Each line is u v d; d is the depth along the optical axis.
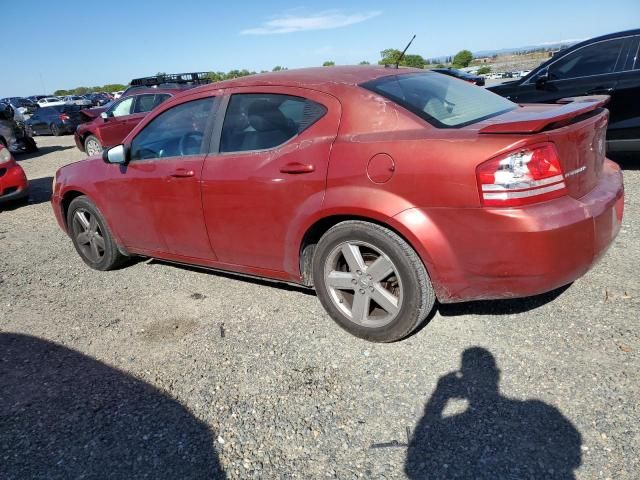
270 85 3.31
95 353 3.25
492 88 7.28
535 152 2.39
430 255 2.62
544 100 6.76
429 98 3.06
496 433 2.26
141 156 3.99
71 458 2.34
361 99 2.93
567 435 2.21
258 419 2.49
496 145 2.41
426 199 2.58
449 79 3.61
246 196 3.26
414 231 2.62
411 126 2.76
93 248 4.63
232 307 3.71
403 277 2.78
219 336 3.31
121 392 2.80
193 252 3.81
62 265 4.97
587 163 2.70
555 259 2.43
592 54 6.43
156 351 3.21
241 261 3.53
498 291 2.60
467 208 2.49
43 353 3.30
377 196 2.71
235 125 3.42
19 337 3.54
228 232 3.46
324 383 2.72
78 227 4.71
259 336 3.26
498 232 2.44
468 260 2.57
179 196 3.65
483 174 2.42
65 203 4.77
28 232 6.36
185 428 2.47
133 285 4.30
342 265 3.12
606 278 3.53
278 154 3.13
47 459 2.34
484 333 3.02
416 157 2.60
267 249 3.31
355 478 2.10
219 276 4.31
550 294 3.38
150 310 3.79
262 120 3.29
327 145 2.92
